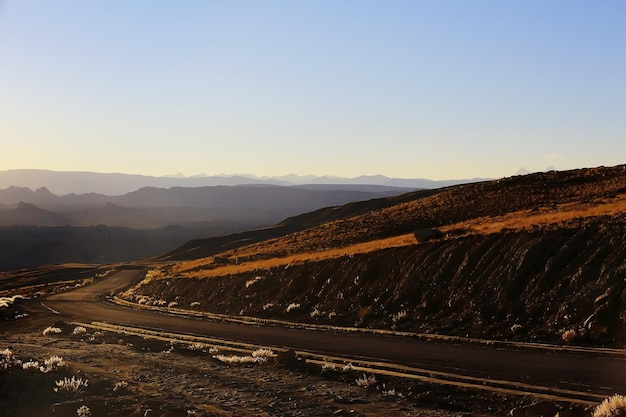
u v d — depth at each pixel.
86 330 40.12
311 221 184.50
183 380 20.47
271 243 88.38
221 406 16.41
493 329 25.92
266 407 16.22
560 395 15.55
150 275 89.56
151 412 14.90
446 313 29.80
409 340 26.45
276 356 23.14
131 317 46.44
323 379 19.89
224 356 25.47
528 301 26.84
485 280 30.16
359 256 41.19
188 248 185.25
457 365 20.25
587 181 76.56
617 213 33.69
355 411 15.45
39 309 57.19
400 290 33.97
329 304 37.34
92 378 19.98
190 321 41.28
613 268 25.34
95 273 129.75
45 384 18.36
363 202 189.00
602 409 13.14
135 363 24.39
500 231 35.09
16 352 28.58
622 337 21.30
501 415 14.77
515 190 78.69
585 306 24.09
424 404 16.27
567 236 29.62
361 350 24.72
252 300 44.81
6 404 16.72
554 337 23.20
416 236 41.00
